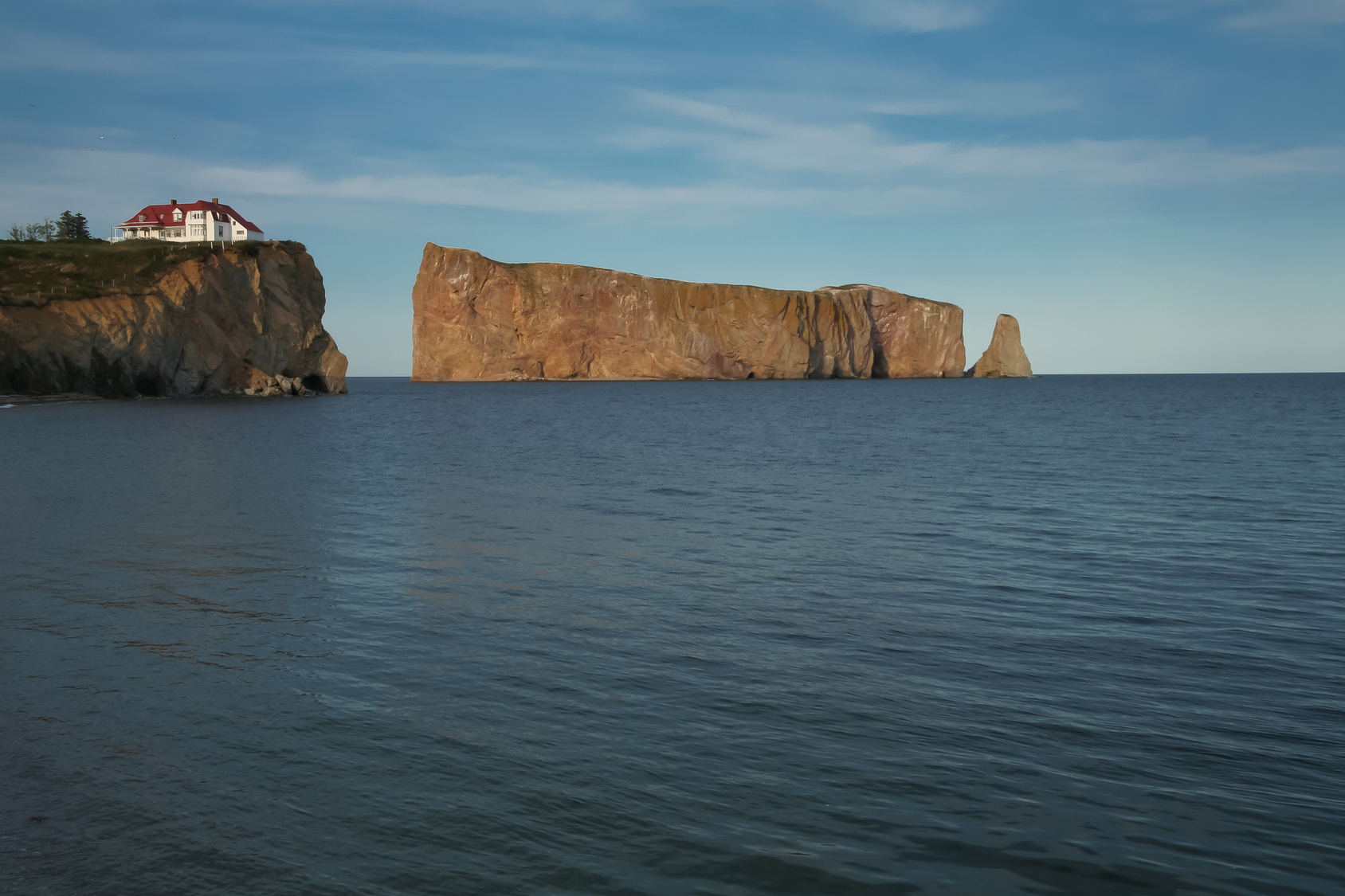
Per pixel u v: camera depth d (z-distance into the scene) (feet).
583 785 23.16
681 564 51.80
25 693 28.89
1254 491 86.69
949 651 35.42
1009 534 62.75
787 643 36.24
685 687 30.66
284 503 73.36
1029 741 26.48
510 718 27.55
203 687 29.76
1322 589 46.68
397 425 184.75
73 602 40.52
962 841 20.77
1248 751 25.98
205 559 50.52
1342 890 19.04
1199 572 50.83
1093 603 43.52
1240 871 19.74
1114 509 74.74
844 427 187.93
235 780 23.13
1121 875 19.51
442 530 61.93
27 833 20.36
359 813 21.56
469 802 22.16
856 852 20.25
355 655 33.63
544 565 50.70
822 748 25.72
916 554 55.42
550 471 101.09
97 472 92.99
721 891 18.72
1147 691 31.01
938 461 115.85
